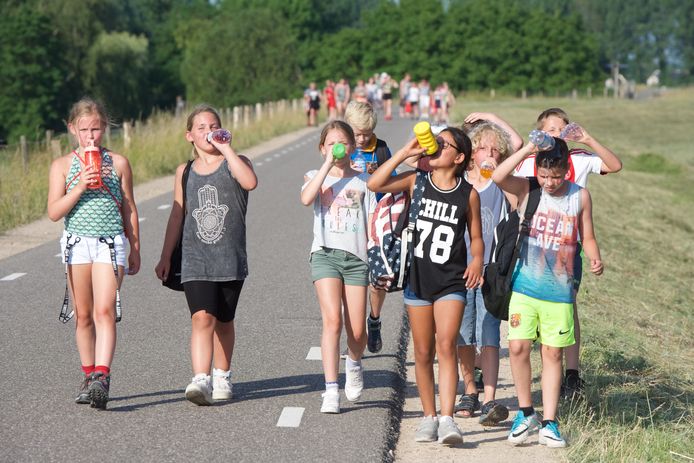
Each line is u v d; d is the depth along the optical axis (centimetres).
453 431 1185
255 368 1537
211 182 1312
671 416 1448
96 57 14800
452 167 1192
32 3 14512
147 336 1723
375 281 1217
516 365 1222
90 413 1295
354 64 19800
